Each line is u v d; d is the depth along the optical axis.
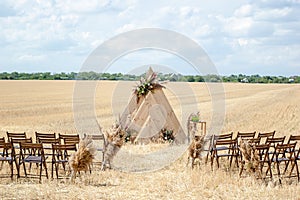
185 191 10.32
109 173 12.33
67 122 27.78
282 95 52.72
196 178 11.24
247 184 10.95
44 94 56.03
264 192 10.10
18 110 36.19
